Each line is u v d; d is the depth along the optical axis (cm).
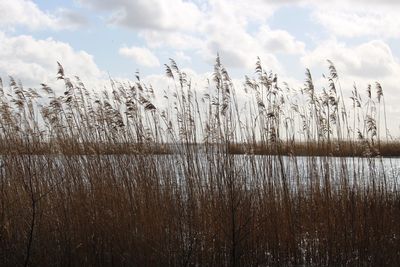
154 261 986
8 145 1059
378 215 1088
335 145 1206
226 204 1032
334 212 1101
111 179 1042
